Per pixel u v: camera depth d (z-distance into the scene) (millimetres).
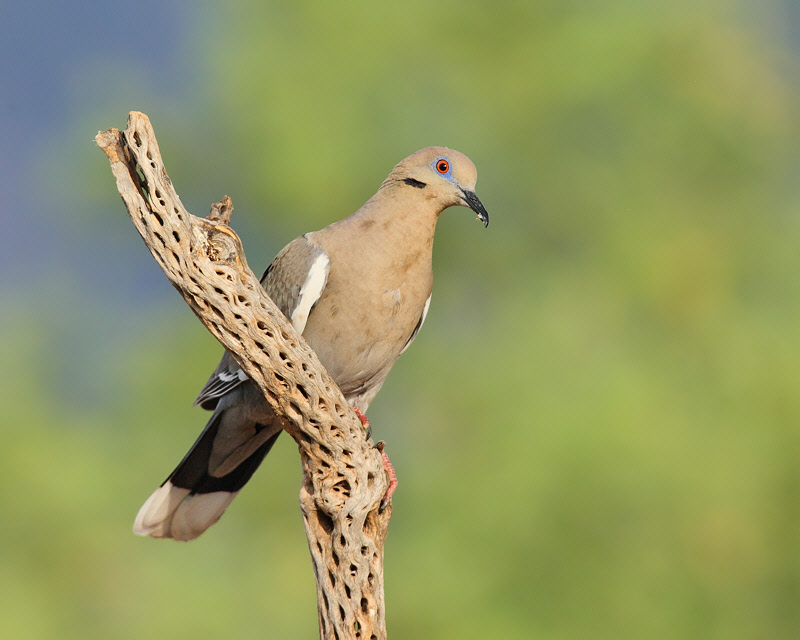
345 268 7645
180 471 8141
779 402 12383
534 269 15734
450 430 14891
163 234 6105
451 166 7891
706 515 11711
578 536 11688
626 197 15273
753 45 15570
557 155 15445
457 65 15586
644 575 11641
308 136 14852
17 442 12570
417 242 7793
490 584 11734
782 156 15680
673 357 13508
